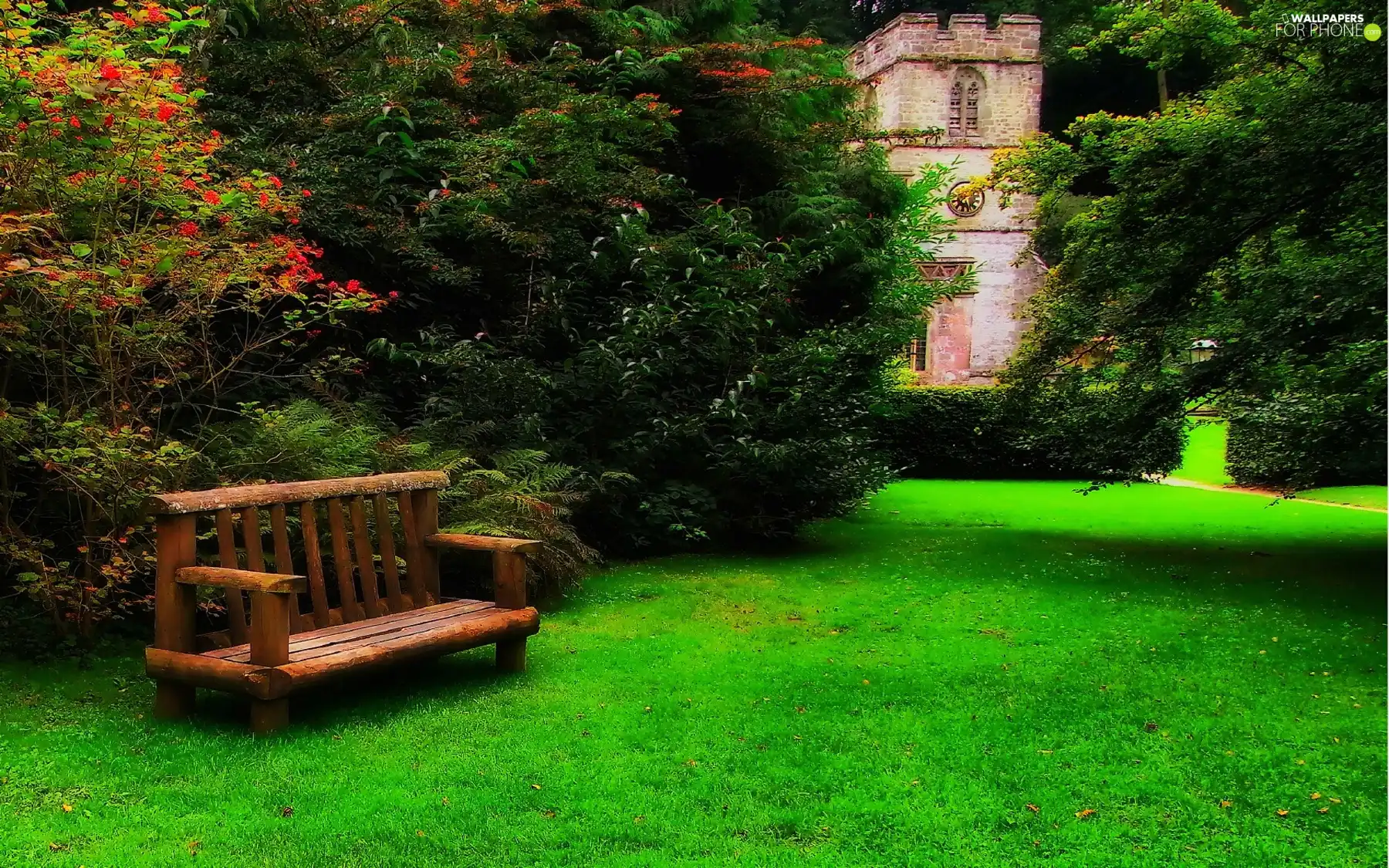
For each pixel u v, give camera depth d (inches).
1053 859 114.5
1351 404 277.0
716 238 374.3
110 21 191.3
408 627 170.7
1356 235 297.6
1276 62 341.1
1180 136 313.9
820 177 490.9
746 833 120.3
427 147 327.6
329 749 143.5
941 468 677.3
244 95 319.3
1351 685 183.5
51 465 173.5
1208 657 202.8
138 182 182.7
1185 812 127.2
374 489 184.7
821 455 331.3
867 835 120.0
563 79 412.8
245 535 162.9
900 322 470.3
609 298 352.8
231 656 150.1
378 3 364.8
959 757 145.3
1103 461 338.3
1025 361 360.8
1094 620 237.8
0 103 166.1
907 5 1446.9
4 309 179.6
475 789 130.6
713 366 352.2
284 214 255.9
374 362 313.0
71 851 112.0
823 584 282.4
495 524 238.8
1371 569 309.6
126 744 143.6
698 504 327.9
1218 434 884.6
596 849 114.8
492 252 332.8
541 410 303.1
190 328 238.2
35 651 180.7
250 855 112.0
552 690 175.9
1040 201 393.7
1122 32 383.2
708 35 476.1
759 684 181.2
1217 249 320.5
